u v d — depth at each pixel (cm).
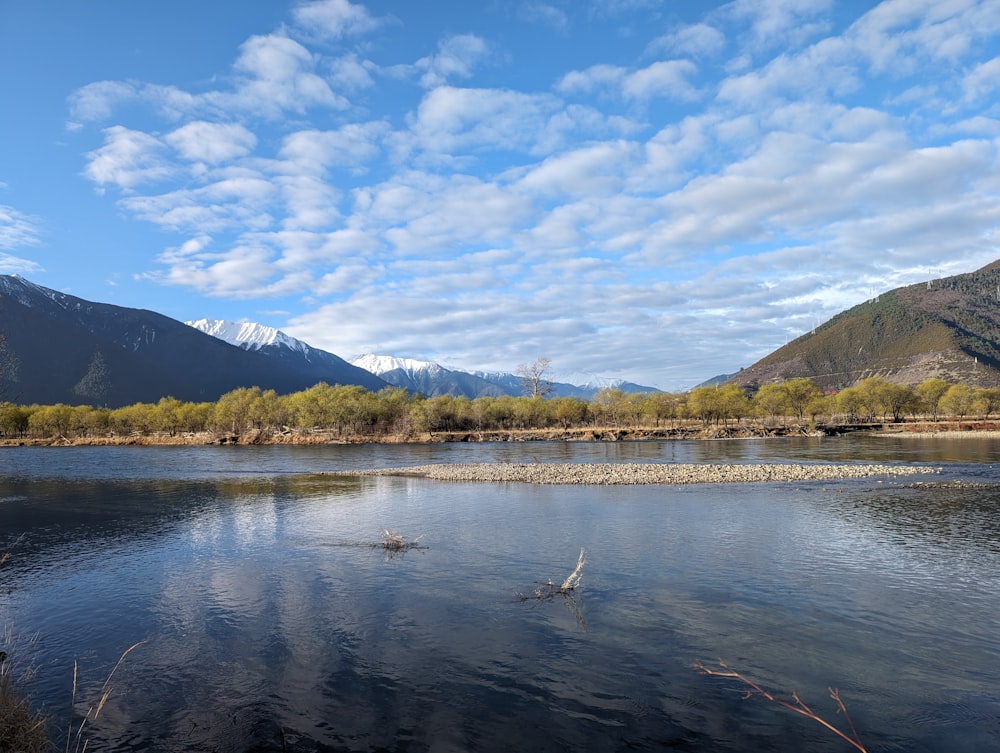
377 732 1273
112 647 1762
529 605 2064
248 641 1786
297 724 1312
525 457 9050
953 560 2592
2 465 8575
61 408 17800
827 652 1661
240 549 2973
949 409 16425
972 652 1655
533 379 19350
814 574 2394
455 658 1648
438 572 2486
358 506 4312
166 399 18338
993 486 4859
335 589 2278
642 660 1623
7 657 1691
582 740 1234
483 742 1228
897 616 1930
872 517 3578
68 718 1348
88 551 2989
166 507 4391
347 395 15550
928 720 1305
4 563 2761
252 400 16000
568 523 3494
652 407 16875
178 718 1345
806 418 18438
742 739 1235
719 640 1750
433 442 14225
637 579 2345
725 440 13038
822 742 1225
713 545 2895
